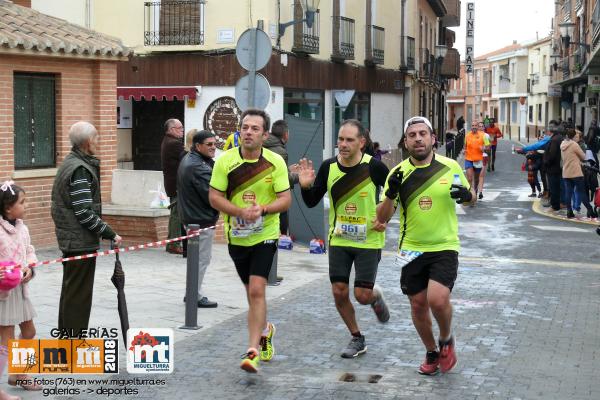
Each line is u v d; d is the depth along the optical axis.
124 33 21.45
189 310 8.27
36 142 12.72
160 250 12.88
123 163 22.11
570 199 18.08
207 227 9.13
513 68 82.94
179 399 6.30
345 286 7.25
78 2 17.72
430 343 6.83
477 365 7.14
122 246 13.23
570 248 14.23
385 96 31.58
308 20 19.56
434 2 40.16
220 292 10.08
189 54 20.97
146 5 21.14
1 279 5.99
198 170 9.07
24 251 6.33
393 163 26.16
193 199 9.09
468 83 102.56
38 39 12.23
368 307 9.39
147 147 22.27
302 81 22.94
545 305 9.61
